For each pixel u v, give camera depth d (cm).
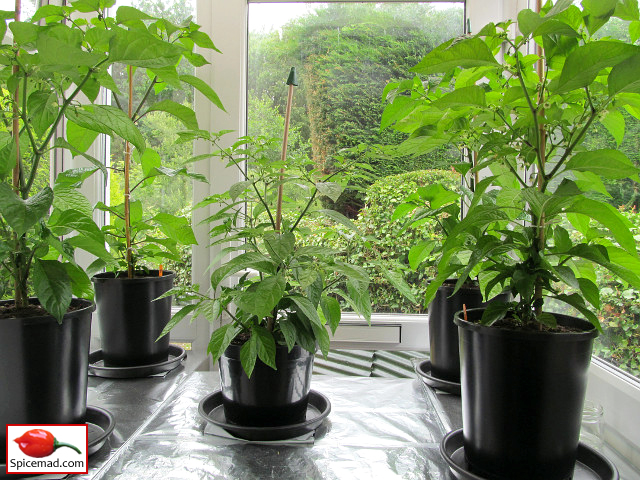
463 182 150
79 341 87
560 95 78
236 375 93
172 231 133
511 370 70
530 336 68
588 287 71
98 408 100
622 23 99
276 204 118
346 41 152
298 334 93
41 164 152
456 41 66
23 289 89
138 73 158
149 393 119
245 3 152
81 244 98
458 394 116
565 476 72
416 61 151
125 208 132
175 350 144
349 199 153
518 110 84
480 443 75
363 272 84
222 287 104
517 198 90
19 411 79
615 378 95
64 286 81
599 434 89
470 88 72
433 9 151
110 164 161
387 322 152
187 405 111
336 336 153
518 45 70
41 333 80
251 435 92
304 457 88
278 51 154
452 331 116
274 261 87
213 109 151
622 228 64
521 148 78
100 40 83
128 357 127
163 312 132
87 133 121
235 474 82
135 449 90
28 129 81
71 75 77
